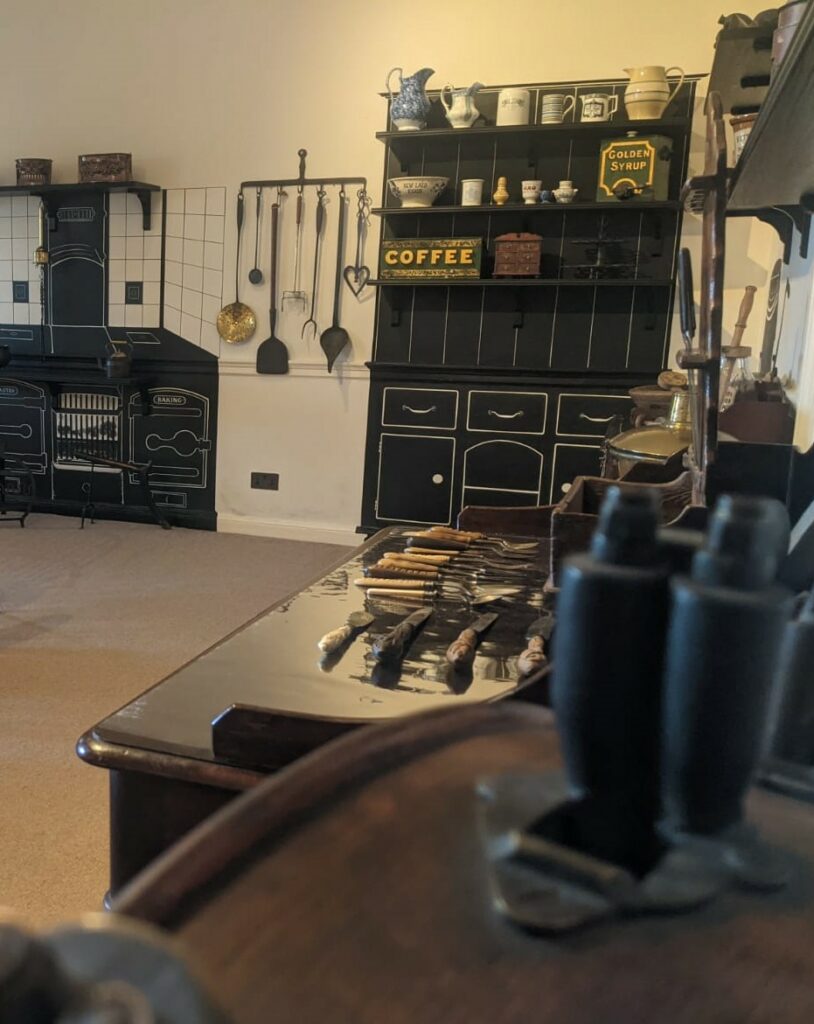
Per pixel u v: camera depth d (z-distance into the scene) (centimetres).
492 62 371
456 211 362
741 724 35
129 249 436
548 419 383
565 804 39
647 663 36
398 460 409
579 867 35
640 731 37
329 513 429
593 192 364
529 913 33
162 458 452
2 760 195
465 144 375
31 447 468
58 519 461
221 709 80
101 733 75
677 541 38
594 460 379
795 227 218
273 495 437
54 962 23
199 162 418
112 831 76
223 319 426
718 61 223
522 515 165
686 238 356
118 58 422
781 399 212
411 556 142
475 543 155
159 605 316
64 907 146
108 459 446
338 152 397
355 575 134
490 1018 29
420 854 37
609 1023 29
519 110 350
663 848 37
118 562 377
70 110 434
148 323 439
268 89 402
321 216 404
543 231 373
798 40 88
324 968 31
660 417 271
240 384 432
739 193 182
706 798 36
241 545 417
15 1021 21
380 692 84
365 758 43
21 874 155
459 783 42
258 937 32
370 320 405
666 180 344
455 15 373
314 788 41
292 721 69
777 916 33
